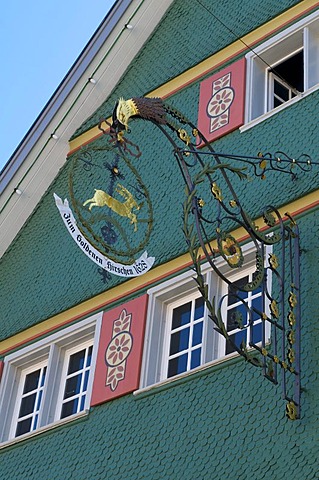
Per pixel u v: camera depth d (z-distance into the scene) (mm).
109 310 18406
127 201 15242
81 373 18766
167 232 18203
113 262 14766
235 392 15617
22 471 17969
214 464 15273
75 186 20656
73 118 21344
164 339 17547
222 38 19531
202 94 19125
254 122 17922
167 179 18875
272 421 14961
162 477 15828
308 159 16656
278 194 16797
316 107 17203
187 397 16172
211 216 17594
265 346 15211
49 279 20078
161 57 20500
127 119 14875
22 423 19297
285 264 15891
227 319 16844
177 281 17547
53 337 19172
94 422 17375
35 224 21234
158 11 21047
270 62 18797
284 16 18688
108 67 21156
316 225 16000
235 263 14484
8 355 19859
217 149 18188
